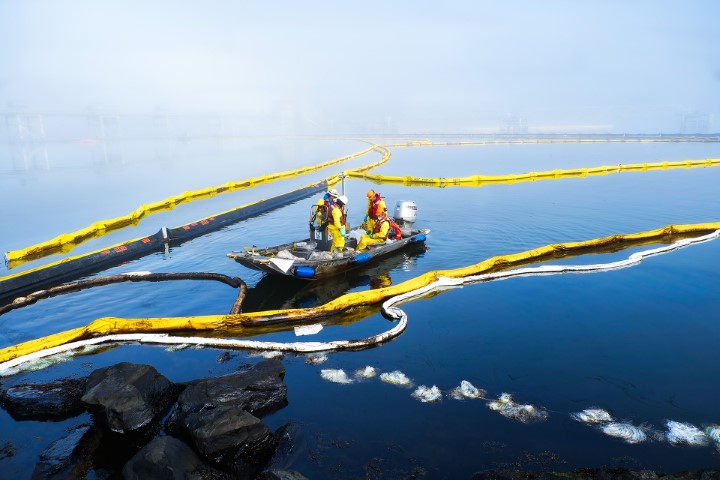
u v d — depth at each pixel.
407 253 12.36
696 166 32.34
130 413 5.29
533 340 7.28
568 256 11.79
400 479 4.43
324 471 4.56
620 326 7.69
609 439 4.94
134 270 11.95
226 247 13.90
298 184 27.92
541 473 4.29
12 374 6.85
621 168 30.75
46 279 11.42
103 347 7.59
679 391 5.80
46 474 4.70
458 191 22.78
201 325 8.12
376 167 36.44
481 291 9.45
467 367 6.52
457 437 5.02
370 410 5.56
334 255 10.49
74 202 25.94
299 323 8.30
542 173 27.50
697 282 9.61
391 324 8.12
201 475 4.36
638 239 12.91
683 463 4.54
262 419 5.42
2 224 19.94
